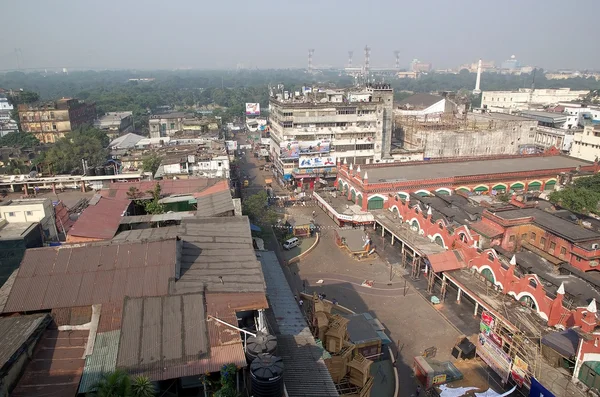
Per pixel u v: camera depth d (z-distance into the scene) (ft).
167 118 517.55
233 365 76.18
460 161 342.85
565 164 333.21
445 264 187.42
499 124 407.44
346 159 372.58
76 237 140.67
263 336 82.99
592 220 220.43
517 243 212.64
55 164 323.98
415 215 235.81
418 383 139.13
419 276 208.95
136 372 74.43
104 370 75.25
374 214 263.90
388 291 196.44
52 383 73.15
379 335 150.61
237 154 486.79
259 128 568.41
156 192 191.42
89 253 99.19
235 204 182.70
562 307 142.92
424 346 157.79
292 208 311.27
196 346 79.92
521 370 126.41
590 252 179.42
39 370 75.97
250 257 110.01
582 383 118.32
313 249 241.55
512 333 135.95
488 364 140.56
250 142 568.82
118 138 458.09
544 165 330.34
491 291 169.68
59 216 184.44
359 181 278.05
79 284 92.27
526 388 125.39
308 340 108.78
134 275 94.79
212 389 76.95
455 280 179.93
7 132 508.12
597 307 149.38
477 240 196.44
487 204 249.96
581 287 159.84
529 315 151.84
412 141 406.82
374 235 258.57
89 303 88.74
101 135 438.81
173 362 76.84
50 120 495.00
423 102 555.28
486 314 142.92
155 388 78.07
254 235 232.12
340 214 266.77
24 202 166.20
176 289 92.58
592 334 124.47
